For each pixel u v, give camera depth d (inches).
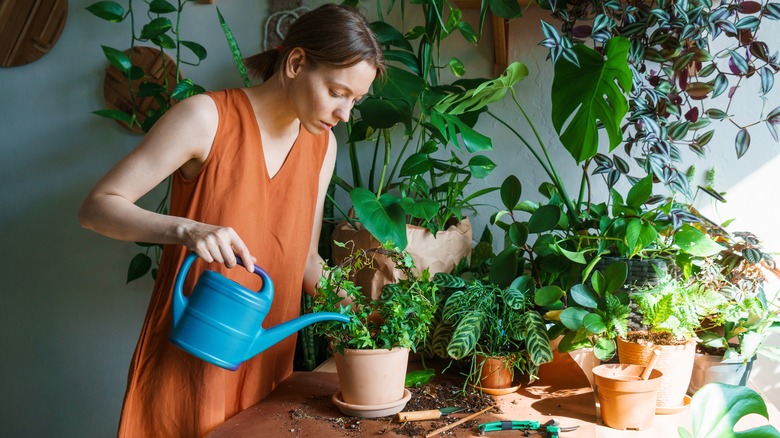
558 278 67.2
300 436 46.8
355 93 50.7
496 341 56.0
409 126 65.3
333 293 50.4
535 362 54.3
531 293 62.2
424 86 67.9
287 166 57.0
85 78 90.6
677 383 54.1
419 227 66.5
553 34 61.4
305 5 84.0
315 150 59.7
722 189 74.3
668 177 63.0
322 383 59.7
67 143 92.1
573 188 78.5
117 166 52.0
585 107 65.2
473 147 65.6
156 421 54.4
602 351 56.7
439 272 62.9
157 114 82.0
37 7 90.0
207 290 45.5
